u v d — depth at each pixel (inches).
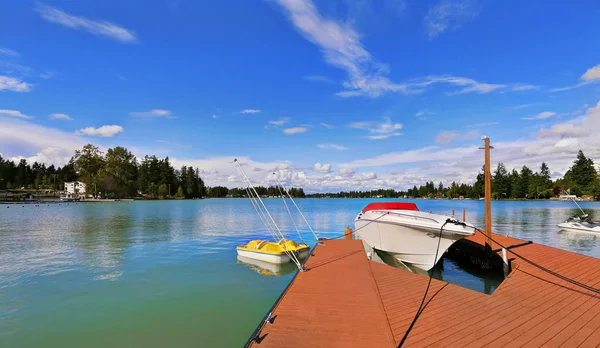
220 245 737.6
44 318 314.0
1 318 313.7
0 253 636.7
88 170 3863.2
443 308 269.7
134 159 4323.3
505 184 3966.5
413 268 544.1
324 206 3161.9
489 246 521.7
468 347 202.4
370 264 438.0
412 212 558.3
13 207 2437.3
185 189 4906.5
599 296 303.1
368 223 591.2
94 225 1179.3
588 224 1009.5
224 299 371.6
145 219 1450.5
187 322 307.6
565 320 247.1
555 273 361.4
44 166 5959.6
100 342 265.9
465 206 2839.6
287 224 1275.8
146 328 293.3
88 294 386.3
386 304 279.0
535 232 1015.6
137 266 526.3
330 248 569.9
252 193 616.7
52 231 994.1
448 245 471.5
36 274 474.6
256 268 514.3
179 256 608.1
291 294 302.7
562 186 3624.5
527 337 217.8
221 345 262.1
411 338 213.8
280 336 214.1
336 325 232.1
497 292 314.0
